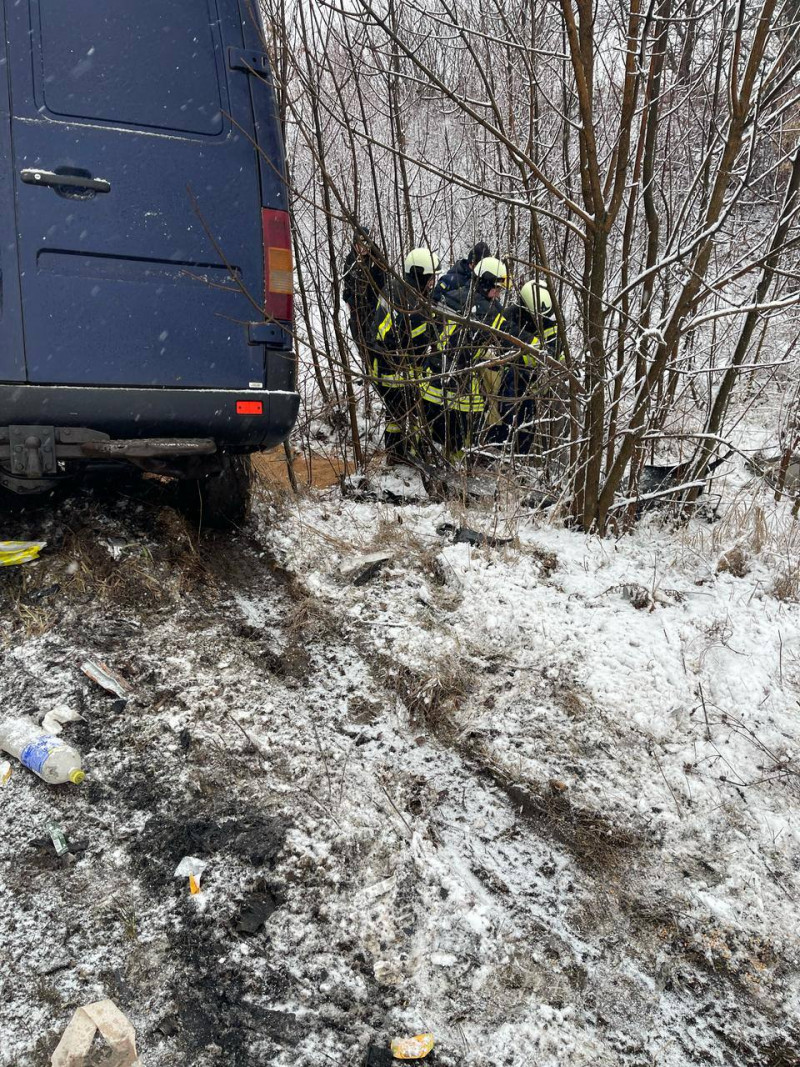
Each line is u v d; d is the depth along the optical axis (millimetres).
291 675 3420
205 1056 1988
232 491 4320
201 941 2248
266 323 3621
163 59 3422
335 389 5719
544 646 3613
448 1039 2092
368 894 2436
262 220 3613
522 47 4004
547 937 2393
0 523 3826
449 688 3363
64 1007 2055
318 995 2158
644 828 2781
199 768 2818
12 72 3170
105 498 4188
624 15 4625
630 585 3953
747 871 2631
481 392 4973
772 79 3947
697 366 5590
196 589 3818
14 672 3105
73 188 3275
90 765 2766
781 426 5211
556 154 5703
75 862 2441
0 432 3264
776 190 5039
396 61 5066
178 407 3471
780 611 3902
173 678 3203
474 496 5070
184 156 3449
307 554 4305
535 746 3107
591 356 4359
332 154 5719
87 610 3463
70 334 3305
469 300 5172
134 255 3381
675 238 4500
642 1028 2168
